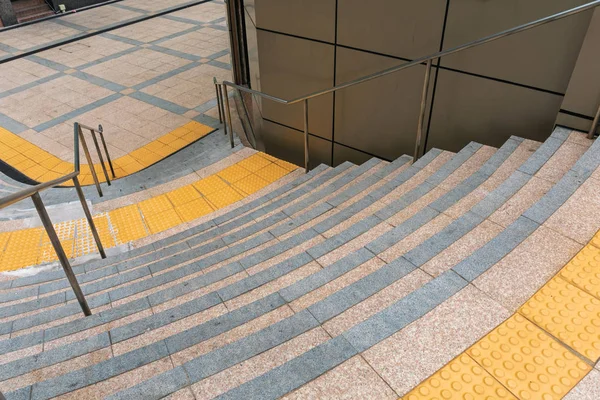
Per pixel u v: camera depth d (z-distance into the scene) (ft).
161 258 13.23
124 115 29.35
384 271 8.46
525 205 9.86
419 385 6.34
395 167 15.10
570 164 10.97
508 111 13.99
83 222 17.62
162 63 37.32
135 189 20.67
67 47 41.32
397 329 7.09
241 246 11.81
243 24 28.71
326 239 10.56
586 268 8.05
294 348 7.18
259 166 20.33
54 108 30.45
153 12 50.96
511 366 6.55
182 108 29.99
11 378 8.07
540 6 12.10
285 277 9.55
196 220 16.79
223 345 7.77
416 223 10.16
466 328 7.09
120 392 6.66
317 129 18.88
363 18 15.21
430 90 15.15
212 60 37.65
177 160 24.13
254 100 22.43
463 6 13.21
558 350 6.75
